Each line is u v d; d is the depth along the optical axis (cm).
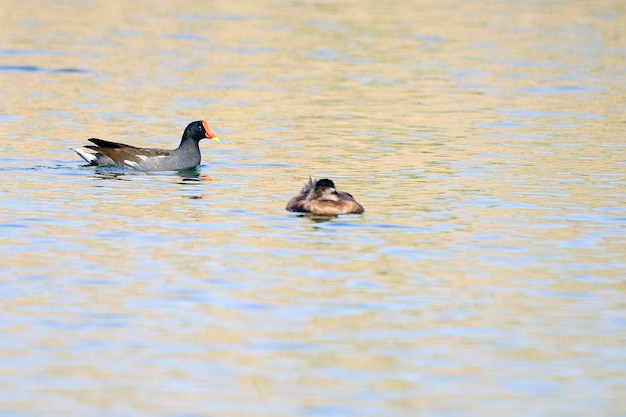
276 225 2014
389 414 1216
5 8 5469
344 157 2681
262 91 3625
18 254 1800
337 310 1545
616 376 1325
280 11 5512
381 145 2833
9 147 2748
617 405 1247
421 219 2067
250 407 1230
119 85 3694
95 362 1350
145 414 1212
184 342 1417
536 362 1366
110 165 2545
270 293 1616
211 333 1450
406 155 2705
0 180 2380
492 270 1742
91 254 1808
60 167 2538
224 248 1853
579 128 3077
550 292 1634
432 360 1369
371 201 2217
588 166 2580
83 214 2084
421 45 4603
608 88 3734
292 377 1312
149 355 1373
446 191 2311
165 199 2228
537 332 1469
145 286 1642
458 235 1953
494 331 1471
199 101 3444
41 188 2308
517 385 1297
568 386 1297
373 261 1784
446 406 1241
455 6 5800
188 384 1291
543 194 2288
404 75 3944
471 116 3244
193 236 1930
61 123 3080
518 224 2034
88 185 2352
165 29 4919
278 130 3030
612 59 4328
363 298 1598
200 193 2292
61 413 1214
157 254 1812
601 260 1802
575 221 2061
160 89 3631
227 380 1302
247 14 5403
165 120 3155
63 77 3819
